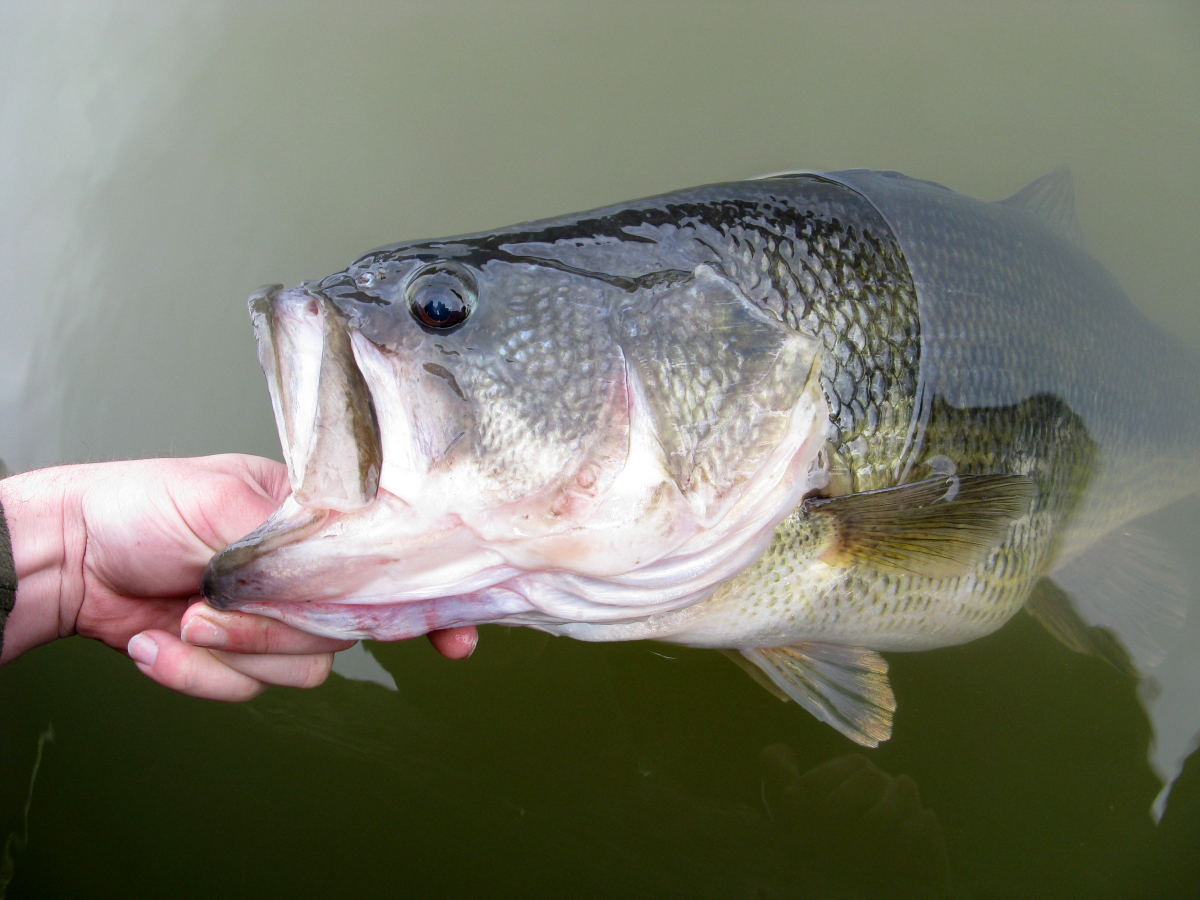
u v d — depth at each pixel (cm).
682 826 57
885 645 54
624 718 61
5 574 48
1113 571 64
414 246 44
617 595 44
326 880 56
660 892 55
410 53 97
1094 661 63
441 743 60
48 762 60
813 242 49
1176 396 64
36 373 85
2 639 48
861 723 53
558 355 43
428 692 62
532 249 44
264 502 48
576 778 59
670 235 46
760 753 60
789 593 50
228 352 81
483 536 42
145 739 61
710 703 61
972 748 60
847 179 52
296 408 41
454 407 42
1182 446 65
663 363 44
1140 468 62
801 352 44
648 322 44
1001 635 64
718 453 44
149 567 49
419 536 41
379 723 61
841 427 49
